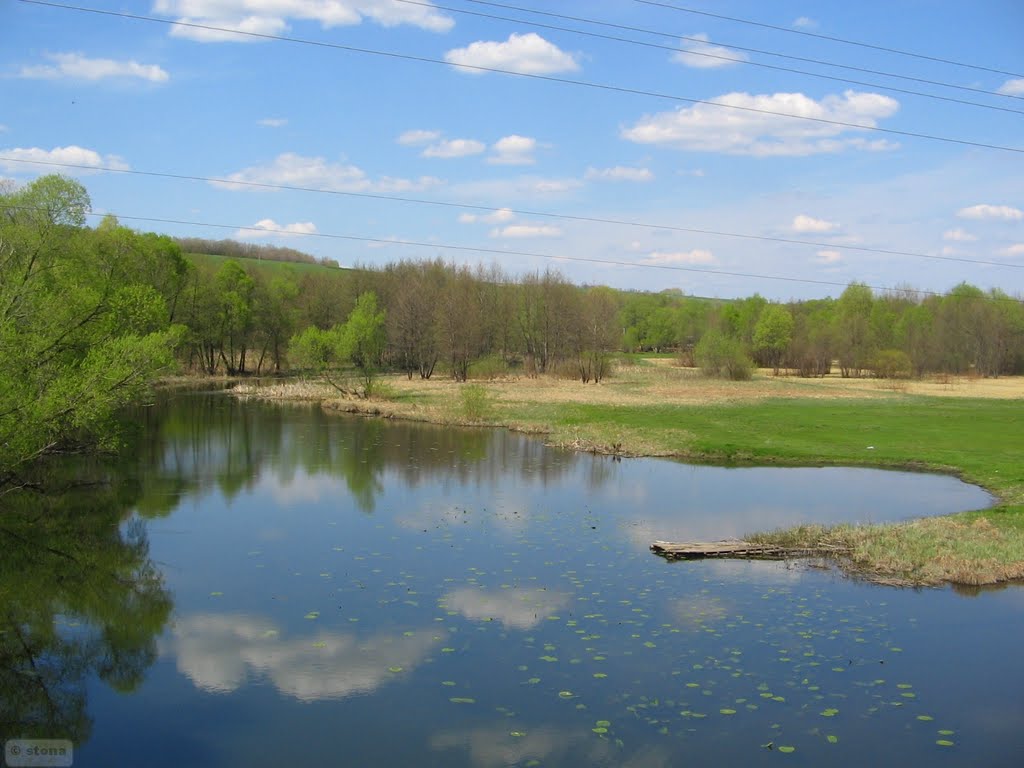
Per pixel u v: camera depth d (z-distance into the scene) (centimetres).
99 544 2228
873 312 10744
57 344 2745
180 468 3397
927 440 4347
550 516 2570
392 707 1302
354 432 4597
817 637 1578
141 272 6009
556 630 1603
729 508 2742
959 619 1684
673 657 1481
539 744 1190
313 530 2369
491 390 7138
